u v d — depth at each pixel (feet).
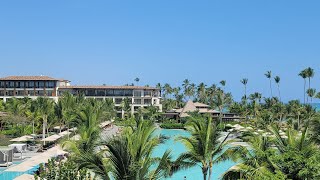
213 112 406.82
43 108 240.94
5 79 409.08
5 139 224.53
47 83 415.03
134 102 442.91
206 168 89.66
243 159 79.66
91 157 60.23
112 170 60.18
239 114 399.44
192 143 88.89
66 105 252.83
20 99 344.90
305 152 66.69
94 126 149.89
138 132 65.21
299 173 54.90
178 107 573.33
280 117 365.20
